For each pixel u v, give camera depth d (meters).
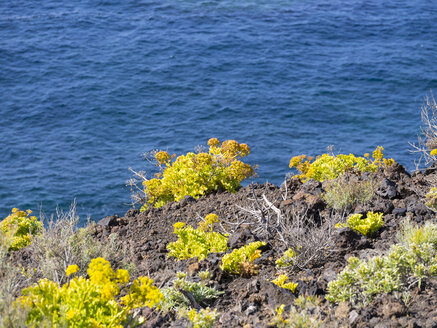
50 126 35.72
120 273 4.93
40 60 48.34
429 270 5.85
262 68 46.66
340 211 8.72
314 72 45.47
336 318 5.36
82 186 27.83
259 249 7.78
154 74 45.44
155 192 12.03
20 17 61.41
